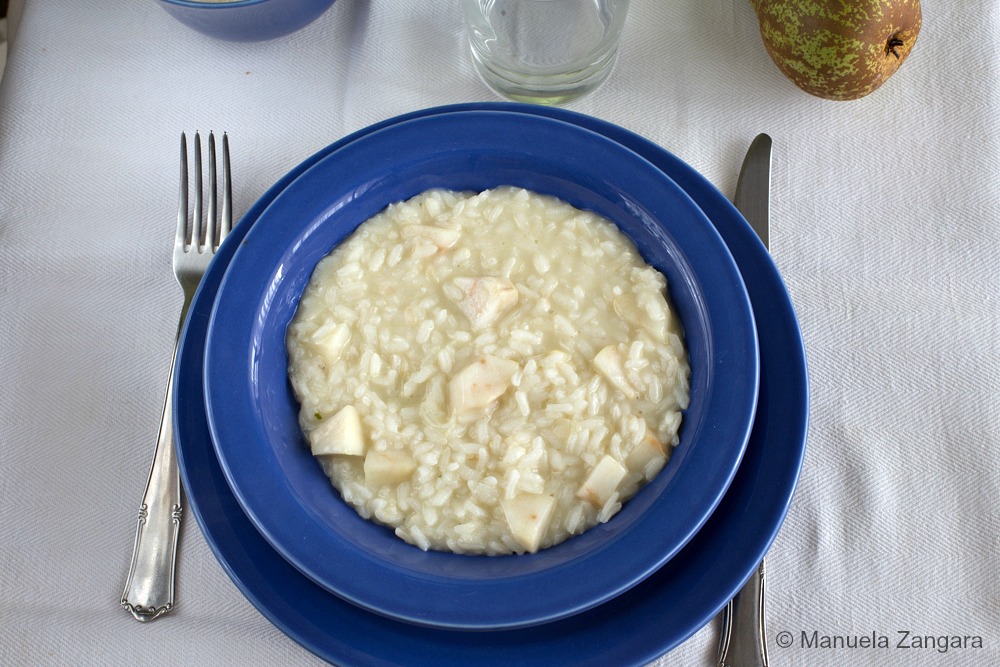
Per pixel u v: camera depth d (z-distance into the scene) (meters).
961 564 0.65
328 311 0.66
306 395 0.64
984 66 0.73
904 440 0.67
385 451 0.63
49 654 0.65
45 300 0.71
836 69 0.69
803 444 0.61
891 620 0.64
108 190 0.73
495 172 0.66
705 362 0.62
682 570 0.61
